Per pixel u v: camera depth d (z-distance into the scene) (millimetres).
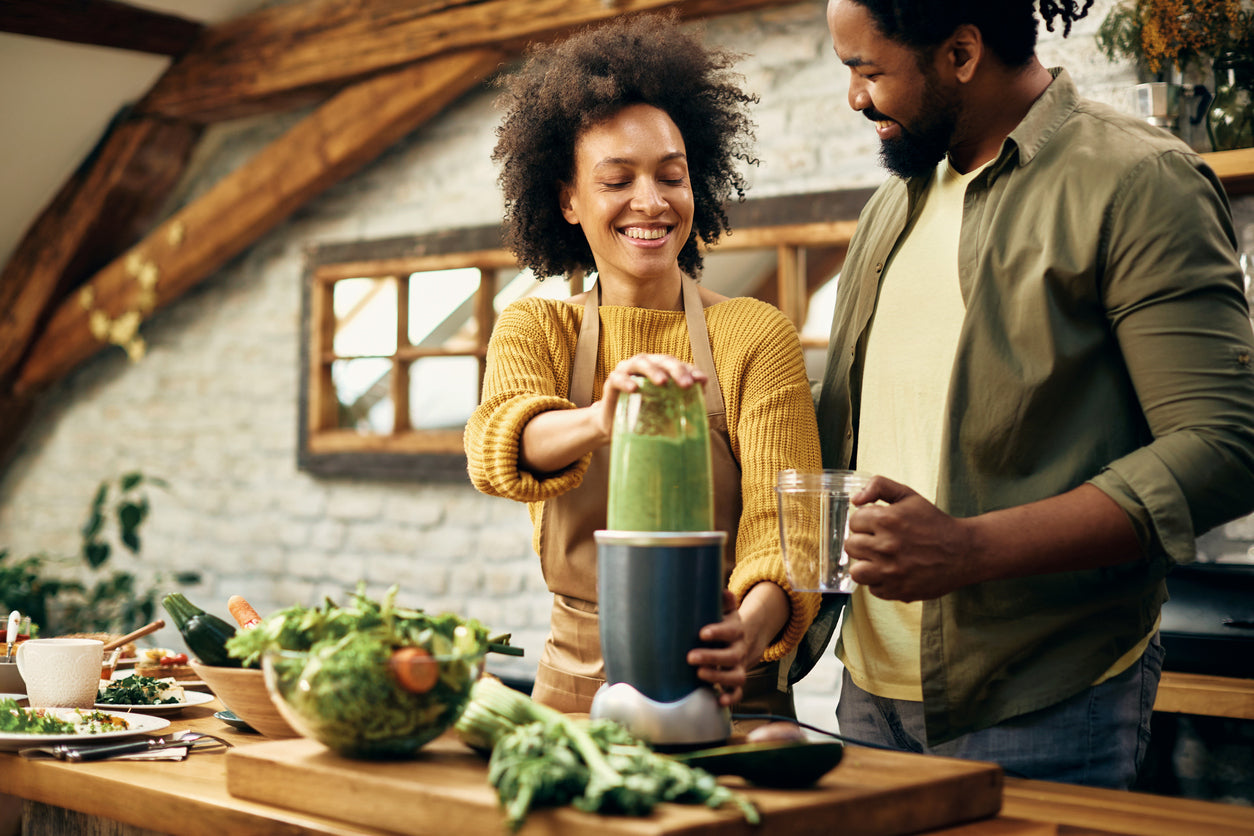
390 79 4324
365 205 4738
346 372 6297
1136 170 1326
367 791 970
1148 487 1205
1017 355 1378
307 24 4496
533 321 1457
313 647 1025
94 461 5531
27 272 5348
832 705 3535
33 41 4562
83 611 5219
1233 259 1310
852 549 1176
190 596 5129
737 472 1421
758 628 1205
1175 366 1262
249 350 5062
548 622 4219
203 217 4875
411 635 1050
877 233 1670
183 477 5219
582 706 1379
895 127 1514
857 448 1598
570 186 1538
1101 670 1358
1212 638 2244
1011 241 1404
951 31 1394
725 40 3928
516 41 4039
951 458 1406
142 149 5062
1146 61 2648
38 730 1318
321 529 4801
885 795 969
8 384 5477
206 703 1625
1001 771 1063
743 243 3836
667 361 1059
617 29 1571
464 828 899
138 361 5410
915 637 1481
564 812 870
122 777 1162
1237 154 2432
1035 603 1365
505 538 4332
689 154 1617
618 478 1066
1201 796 2322
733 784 988
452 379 6773
